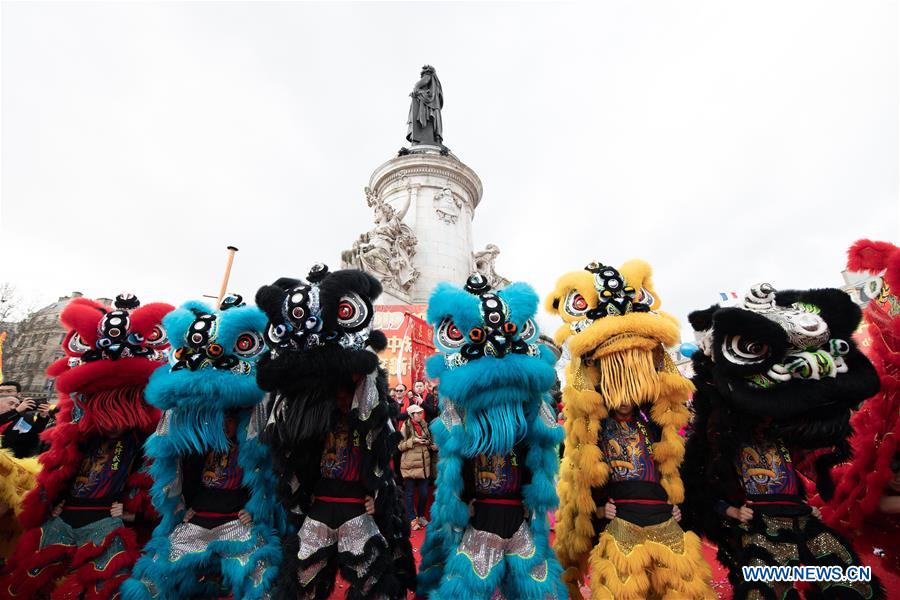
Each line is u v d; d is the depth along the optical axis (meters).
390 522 2.87
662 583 2.56
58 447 3.24
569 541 3.08
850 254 3.42
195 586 2.90
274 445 2.76
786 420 2.71
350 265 13.40
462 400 2.70
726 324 2.68
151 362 3.38
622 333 2.85
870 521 3.11
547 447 2.86
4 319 25.12
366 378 2.89
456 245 14.59
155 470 2.96
